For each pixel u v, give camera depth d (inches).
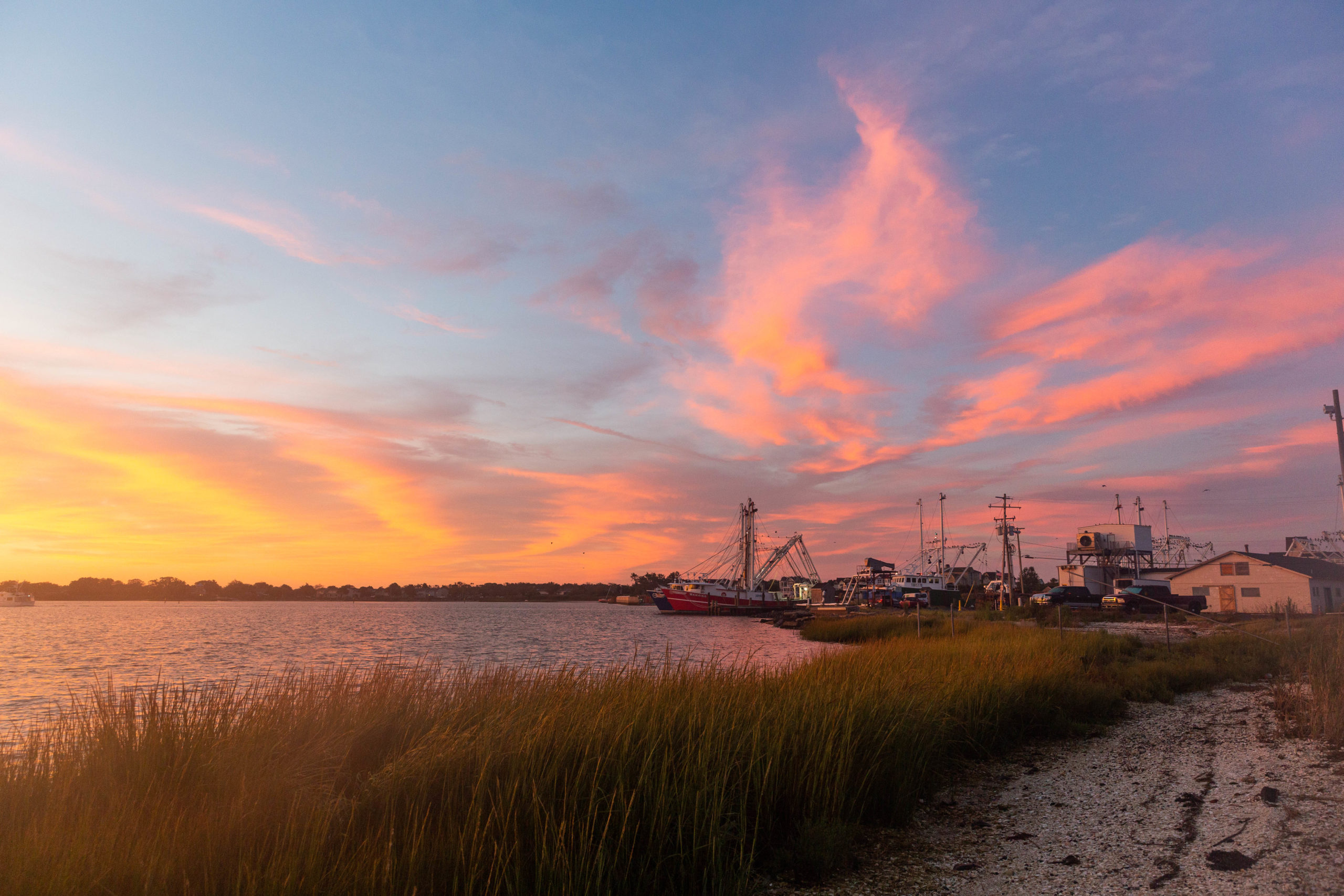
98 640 2522.1
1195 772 365.1
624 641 2272.4
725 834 251.6
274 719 339.9
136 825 213.6
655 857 243.4
